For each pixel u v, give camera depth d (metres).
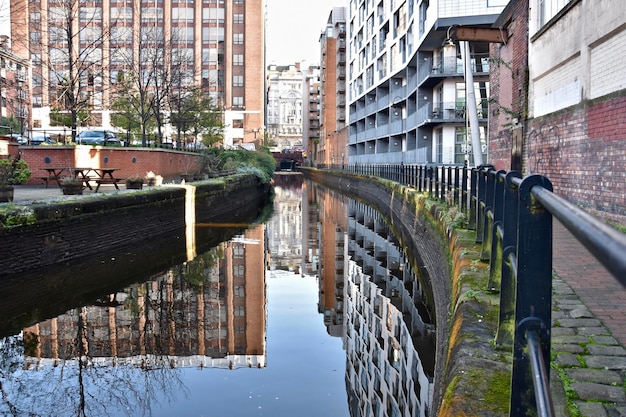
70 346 9.38
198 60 66.88
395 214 24.91
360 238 23.64
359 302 13.12
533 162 16.14
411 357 9.10
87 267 14.04
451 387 3.44
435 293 10.57
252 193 38.78
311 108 131.75
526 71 16.88
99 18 65.88
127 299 12.19
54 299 11.80
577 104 12.57
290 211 35.41
